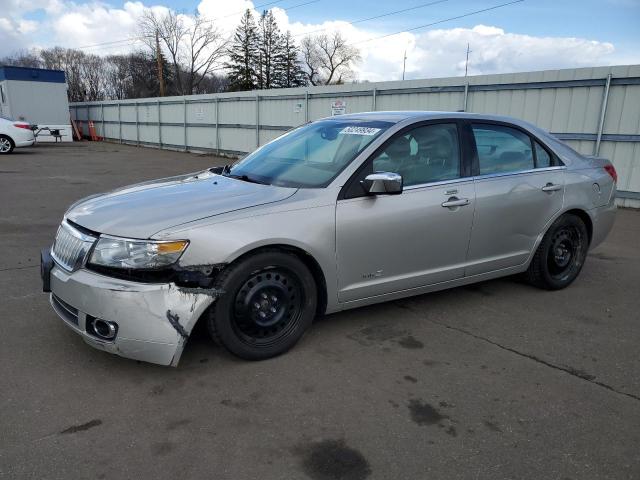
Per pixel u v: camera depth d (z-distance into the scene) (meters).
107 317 2.97
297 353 3.57
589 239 5.15
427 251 3.99
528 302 4.67
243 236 3.15
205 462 2.45
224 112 20.44
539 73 10.65
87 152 22.03
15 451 2.49
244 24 64.06
